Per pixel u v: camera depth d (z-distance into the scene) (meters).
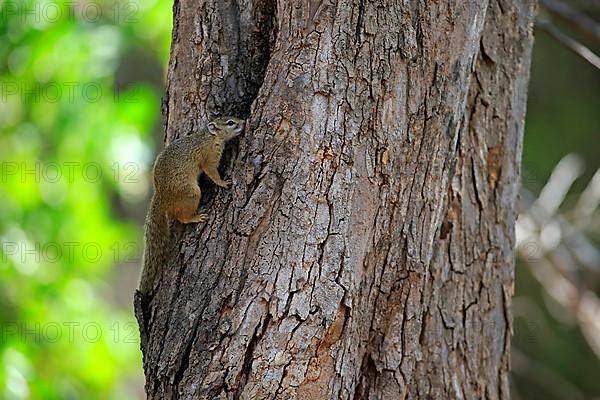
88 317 15.93
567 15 13.43
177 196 8.13
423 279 8.04
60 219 16.59
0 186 16.62
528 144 24.17
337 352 7.42
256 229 7.54
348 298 7.46
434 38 7.88
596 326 14.55
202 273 7.74
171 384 7.59
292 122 7.59
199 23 8.84
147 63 23.72
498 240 9.41
